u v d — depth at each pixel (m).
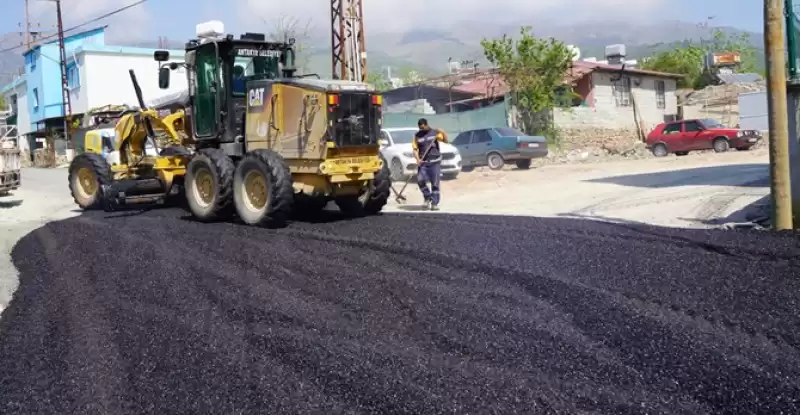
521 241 7.91
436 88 33.72
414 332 5.06
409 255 7.41
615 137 34.22
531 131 30.14
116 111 17.59
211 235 9.41
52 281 7.38
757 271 6.25
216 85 11.14
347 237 8.59
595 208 11.55
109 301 6.38
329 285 6.44
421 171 12.52
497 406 3.80
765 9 8.20
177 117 12.41
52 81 43.00
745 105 28.83
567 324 5.06
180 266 7.54
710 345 4.56
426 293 5.98
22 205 15.54
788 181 8.29
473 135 22.81
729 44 60.16
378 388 4.09
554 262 6.83
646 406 3.74
